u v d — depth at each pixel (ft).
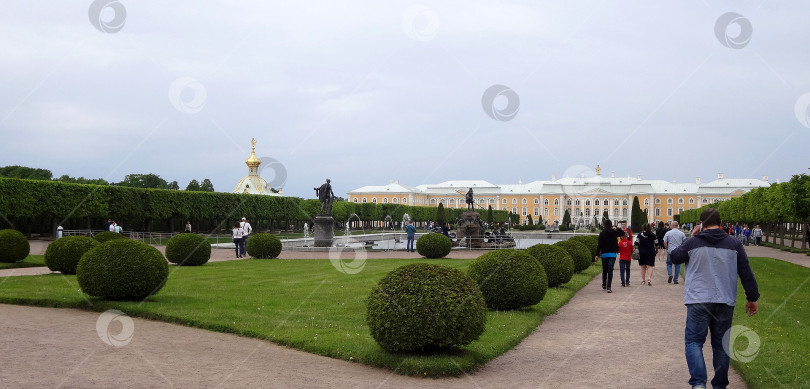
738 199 246.27
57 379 26.30
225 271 76.69
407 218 364.58
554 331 40.73
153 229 224.94
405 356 30.99
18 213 144.25
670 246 69.72
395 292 31.53
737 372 30.37
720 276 24.97
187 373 28.04
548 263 61.41
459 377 28.96
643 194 488.44
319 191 135.95
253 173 280.51
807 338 36.81
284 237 212.02
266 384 26.66
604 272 63.77
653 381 28.53
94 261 45.75
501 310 46.68
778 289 63.41
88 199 160.86
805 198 146.51
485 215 399.03
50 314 42.86
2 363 28.81
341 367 30.19
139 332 37.14
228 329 38.06
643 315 47.55
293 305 46.96
